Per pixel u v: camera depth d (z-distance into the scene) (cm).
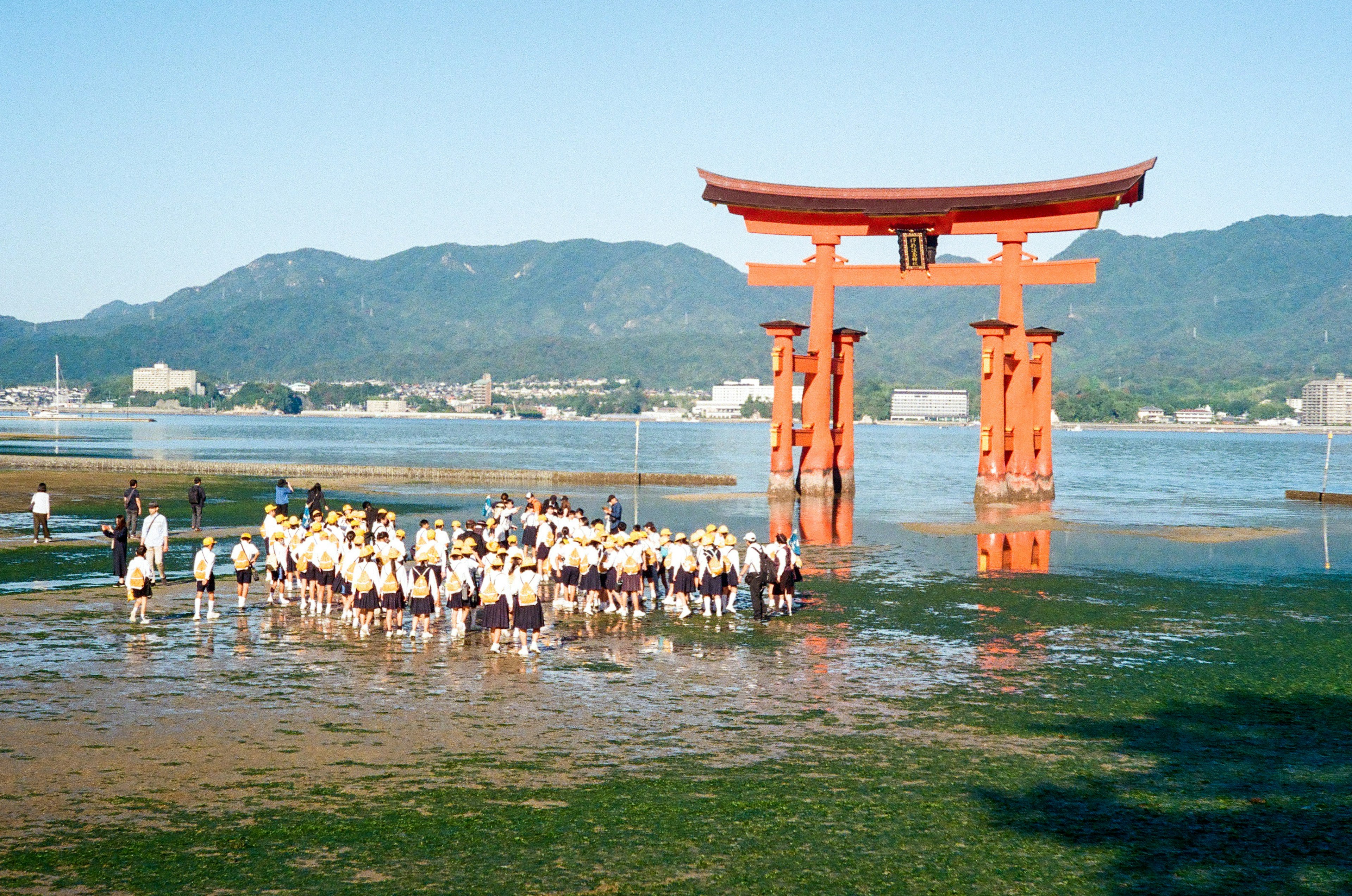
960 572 4028
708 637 2841
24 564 3828
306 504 6203
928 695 2284
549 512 4078
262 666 2441
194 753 1845
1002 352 6538
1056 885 1413
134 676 2328
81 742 1892
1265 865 1475
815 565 4184
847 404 7300
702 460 14350
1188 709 2195
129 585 2945
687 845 1517
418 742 1920
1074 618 3147
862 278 6850
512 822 1582
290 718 2044
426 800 1659
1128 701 2252
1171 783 1777
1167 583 3791
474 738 1945
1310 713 2180
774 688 2314
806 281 6825
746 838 1545
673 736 1977
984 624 3038
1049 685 2375
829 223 6694
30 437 17962
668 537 3394
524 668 2466
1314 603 3422
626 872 1434
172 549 4322
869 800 1692
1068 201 6272
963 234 6706
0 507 5897
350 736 1942
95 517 5438
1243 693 2323
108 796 1656
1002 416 6588
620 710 2134
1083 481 10606
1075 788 1752
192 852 1467
